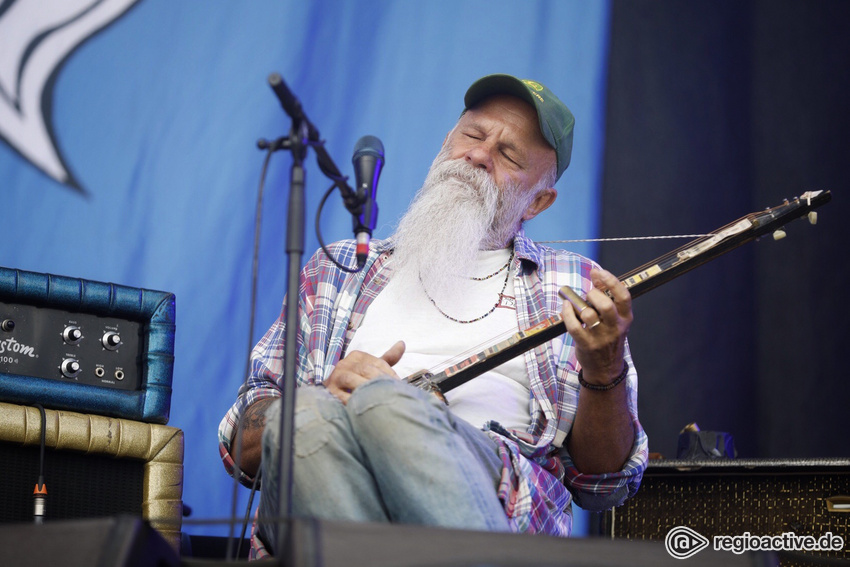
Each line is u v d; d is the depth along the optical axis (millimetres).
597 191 7359
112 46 6957
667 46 7652
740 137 7551
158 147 6879
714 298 7324
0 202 6531
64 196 6652
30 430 4129
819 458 4844
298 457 3146
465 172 4836
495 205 4797
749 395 7215
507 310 4547
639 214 7367
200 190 6879
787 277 7340
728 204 7445
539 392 4320
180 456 4473
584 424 4133
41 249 6535
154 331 4500
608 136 7453
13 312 4250
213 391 6582
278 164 7008
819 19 7688
